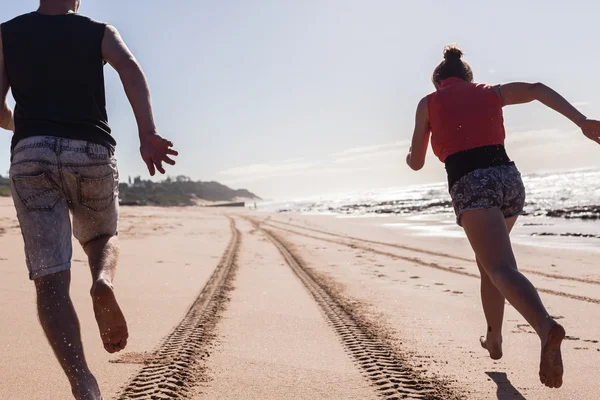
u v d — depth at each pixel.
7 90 2.15
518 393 2.87
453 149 2.81
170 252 10.71
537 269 8.91
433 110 2.90
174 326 4.31
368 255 11.39
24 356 3.29
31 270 2.03
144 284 6.44
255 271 8.27
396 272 8.45
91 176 2.10
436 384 3.01
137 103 2.11
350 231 21.38
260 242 14.88
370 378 3.10
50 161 2.02
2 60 2.12
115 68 2.19
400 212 41.44
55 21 2.16
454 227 22.09
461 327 4.42
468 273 8.37
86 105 2.12
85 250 2.31
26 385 2.83
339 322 4.59
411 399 2.78
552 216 23.45
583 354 3.66
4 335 3.73
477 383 3.03
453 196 2.79
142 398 2.71
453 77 3.06
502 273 2.51
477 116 2.81
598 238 14.45
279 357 3.50
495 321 3.17
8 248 9.01
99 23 2.21
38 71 2.10
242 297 5.80
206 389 2.88
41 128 2.04
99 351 3.49
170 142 2.05
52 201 2.07
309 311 5.06
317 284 6.95
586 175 121.38
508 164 2.79
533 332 4.21
